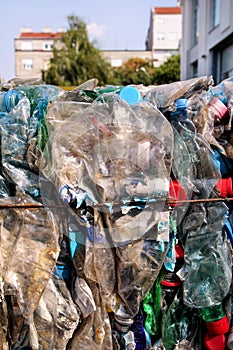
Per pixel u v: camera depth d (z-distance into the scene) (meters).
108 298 1.59
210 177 1.71
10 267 1.51
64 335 1.53
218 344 1.73
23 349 1.58
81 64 27.34
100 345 1.57
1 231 1.54
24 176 1.63
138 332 1.65
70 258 1.60
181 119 1.75
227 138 1.80
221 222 1.72
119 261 1.60
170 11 45.16
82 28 28.25
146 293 1.64
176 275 1.69
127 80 28.22
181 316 1.73
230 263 1.75
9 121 1.68
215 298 1.69
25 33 47.56
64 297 1.55
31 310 1.49
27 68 46.12
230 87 1.93
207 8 10.66
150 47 48.34
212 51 10.53
